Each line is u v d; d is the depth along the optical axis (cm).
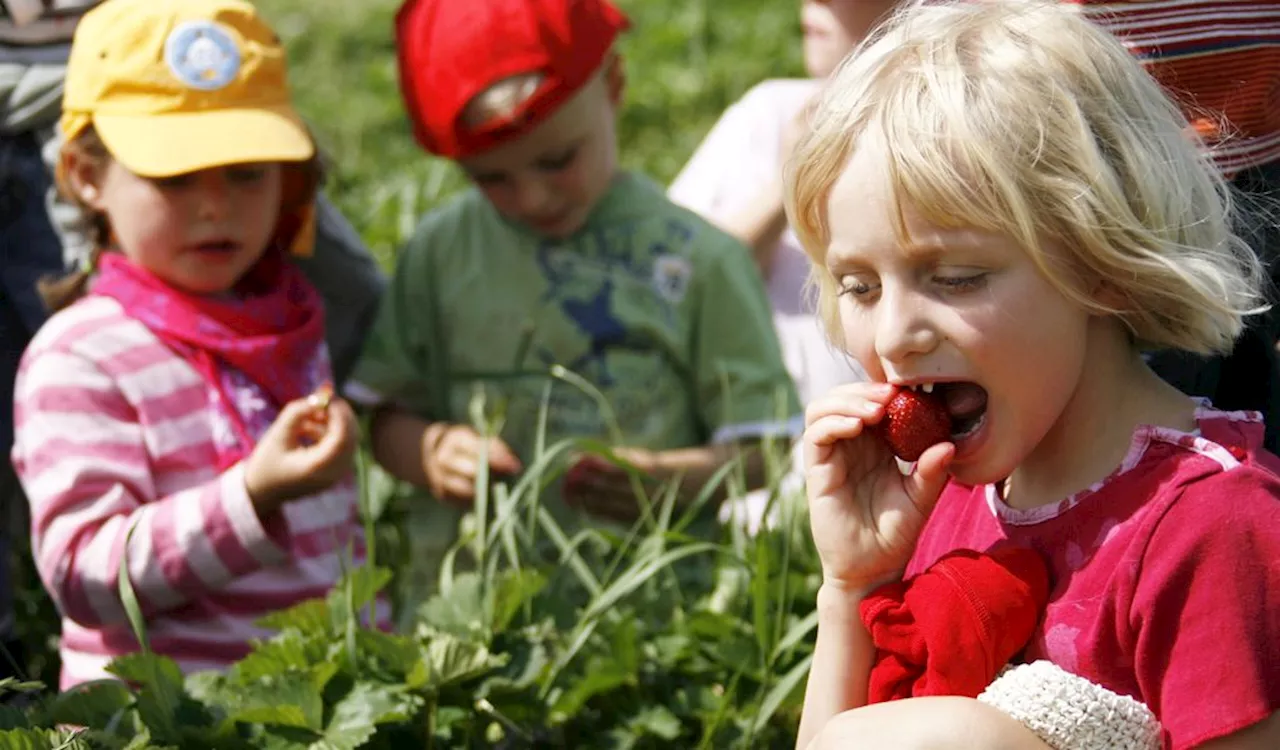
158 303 328
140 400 320
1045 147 188
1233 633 179
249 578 330
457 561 394
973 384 199
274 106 343
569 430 389
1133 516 190
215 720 272
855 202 193
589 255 394
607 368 391
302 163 356
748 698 304
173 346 327
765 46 878
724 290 396
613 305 392
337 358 404
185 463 322
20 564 400
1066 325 192
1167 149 197
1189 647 181
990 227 188
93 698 270
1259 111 245
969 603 192
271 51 348
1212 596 181
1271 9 244
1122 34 239
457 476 379
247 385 332
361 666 282
